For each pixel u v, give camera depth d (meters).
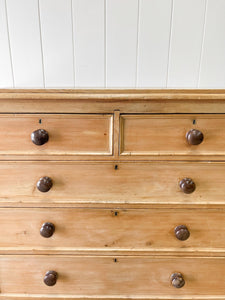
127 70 1.09
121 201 0.71
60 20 1.03
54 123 0.66
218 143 0.67
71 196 0.72
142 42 1.06
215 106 0.64
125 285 0.79
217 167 0.69
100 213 0.73
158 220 0.74
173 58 1.07
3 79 1.09
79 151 0.68
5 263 0.78
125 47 1.06
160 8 1.02
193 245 0.75
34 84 1.10
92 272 0.78
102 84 1.10
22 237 0.75
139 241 0.75
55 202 0.72
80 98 0.62
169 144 0.67
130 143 0.67
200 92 0.64
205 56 1.07
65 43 1.06
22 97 0.62
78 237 0.75
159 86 1.11
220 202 0.71
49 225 0.72
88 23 1.04
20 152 0.68
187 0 1.00
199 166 0.69
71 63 1.08
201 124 0.66
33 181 0.71
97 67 1.09
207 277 0.78
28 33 1.05
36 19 1.03
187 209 0.72
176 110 0.64
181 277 0.75
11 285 0.80
